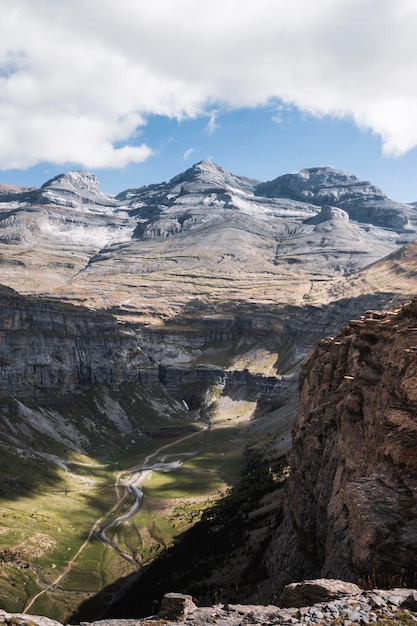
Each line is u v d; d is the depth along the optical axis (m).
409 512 50.03
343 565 54.88
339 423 86.12
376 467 60.94
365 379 77.62
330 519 67.62
